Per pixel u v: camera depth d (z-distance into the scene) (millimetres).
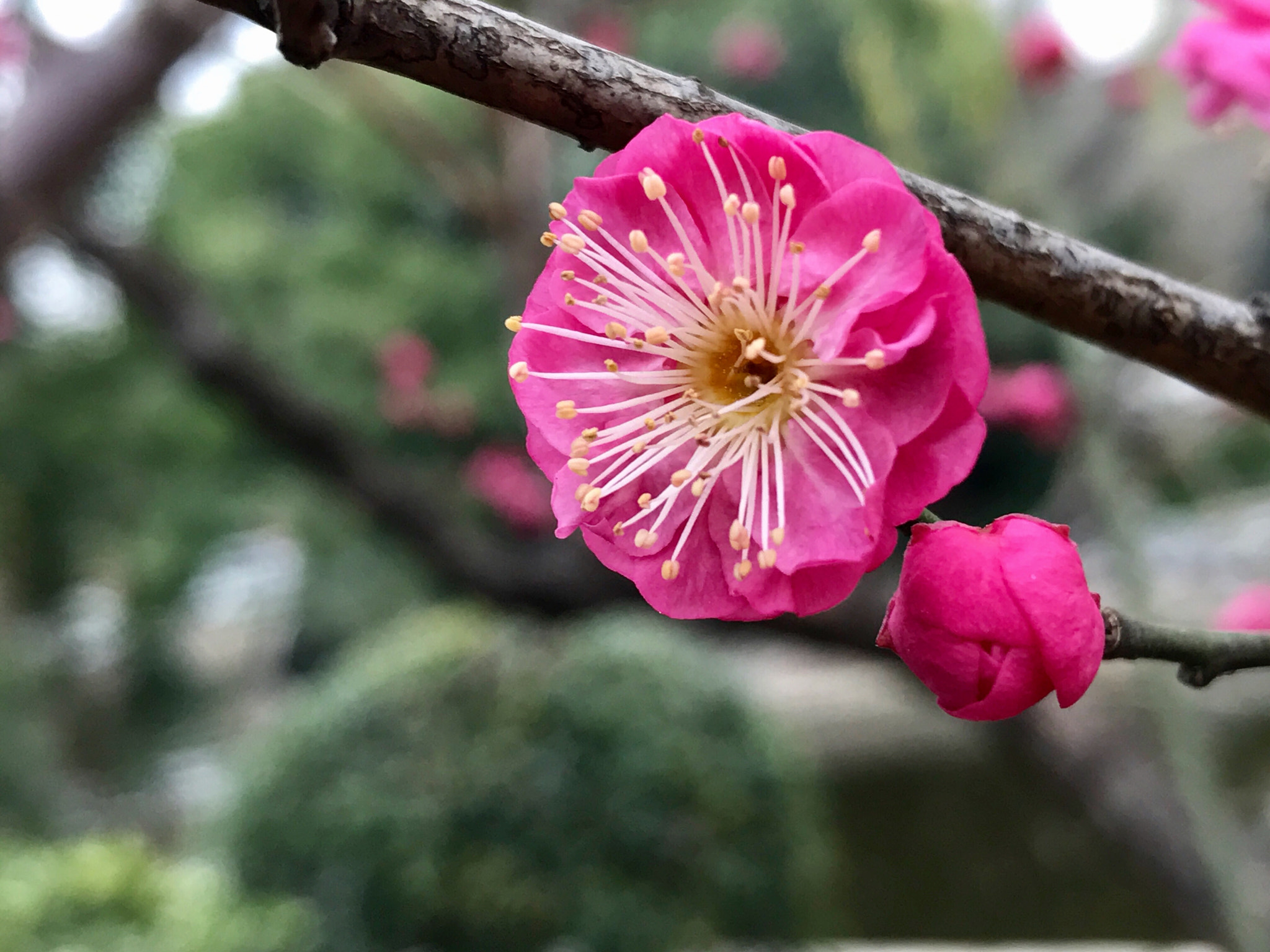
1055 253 79
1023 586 70
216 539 568
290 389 282
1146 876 253
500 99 74
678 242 80
